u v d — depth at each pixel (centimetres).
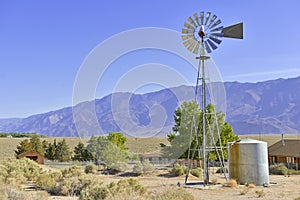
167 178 2427
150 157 2972
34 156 4359
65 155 5341
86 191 1327
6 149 6862
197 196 1641
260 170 2161
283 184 2208
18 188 1677
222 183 2088
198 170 2714
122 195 1238
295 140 4428
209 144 2239
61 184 1697
